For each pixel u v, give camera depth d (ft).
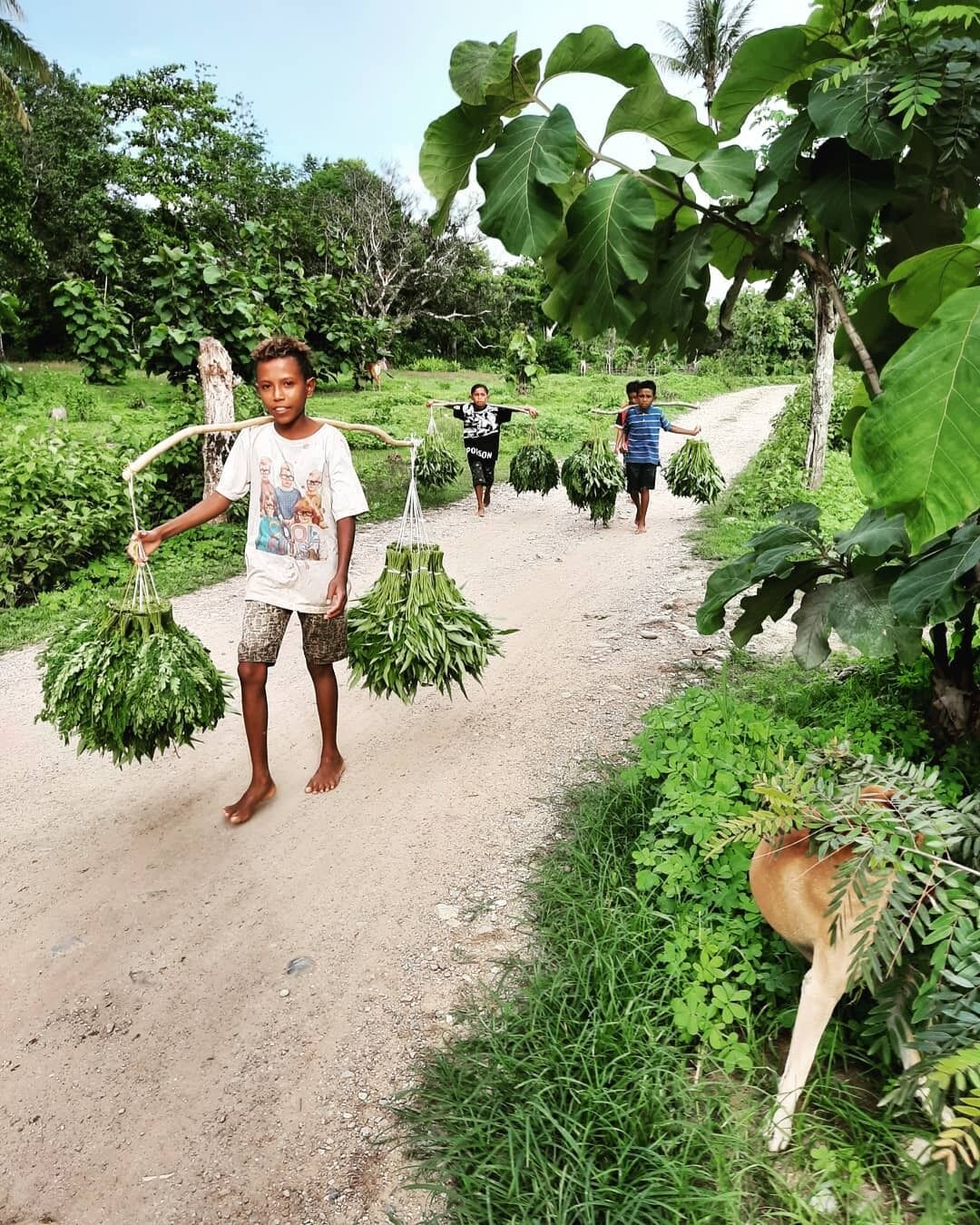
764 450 46.47
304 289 46.52
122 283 74.43
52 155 119.44
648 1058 7.11
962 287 7.10
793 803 6.57
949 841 6.09
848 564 9.82
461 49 7.18
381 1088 7.63
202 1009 8.71
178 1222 6.54
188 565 26.02
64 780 13.61
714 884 8.59
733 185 7.33
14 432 30.17
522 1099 7.00
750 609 10.53
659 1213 5.94
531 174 7.00
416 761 13.75
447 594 12.94
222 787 13.21
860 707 12.10
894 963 6.05
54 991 9.01
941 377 5.49
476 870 10.75
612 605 21.85
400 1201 6.58
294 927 9.87
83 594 23.53
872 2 8.11
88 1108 7.60
